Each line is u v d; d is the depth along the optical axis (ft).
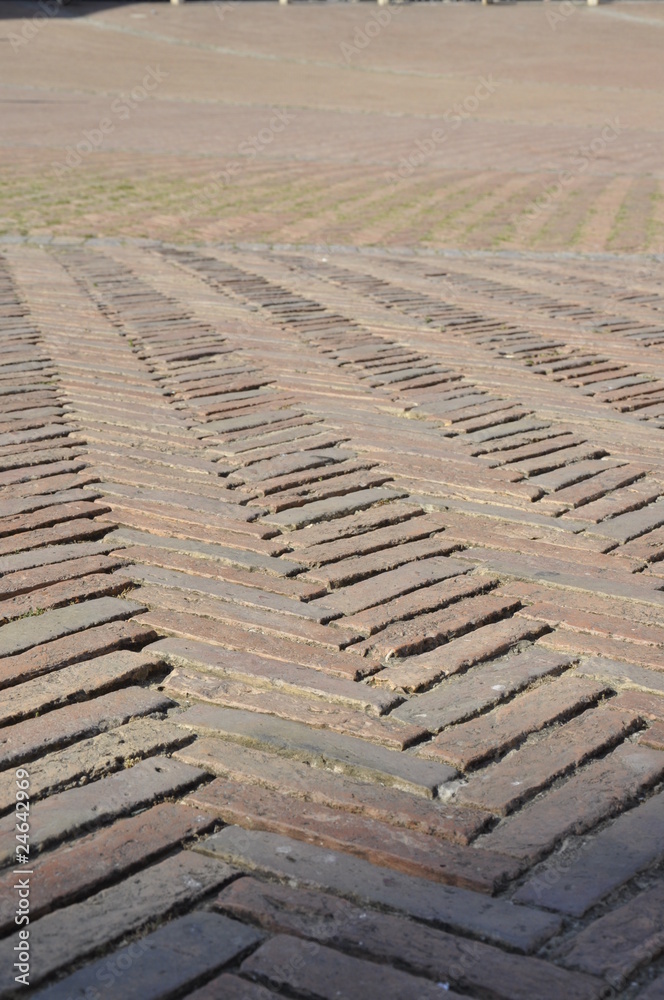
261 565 10.39
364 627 9.20
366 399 16.22
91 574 10.16
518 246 31.99
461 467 13.30
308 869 6.33
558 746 7.61
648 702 8.22
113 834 6.63
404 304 23.43
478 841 6.59
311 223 34.83
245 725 7.80
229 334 20.25
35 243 30.48
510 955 5.67
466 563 10.65
